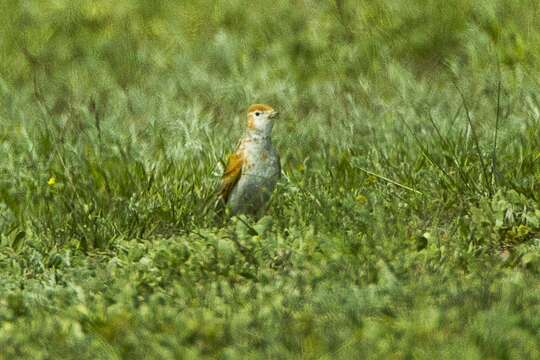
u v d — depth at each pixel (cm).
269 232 1166
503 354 830
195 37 2191
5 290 1087
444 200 1289
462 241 1132
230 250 1092
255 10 2208
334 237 1108
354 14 2092
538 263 1056
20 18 2302
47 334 934
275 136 1598
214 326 909
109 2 2327
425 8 2042
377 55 1967
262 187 1319
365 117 1633
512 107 1598
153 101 1845
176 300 995
